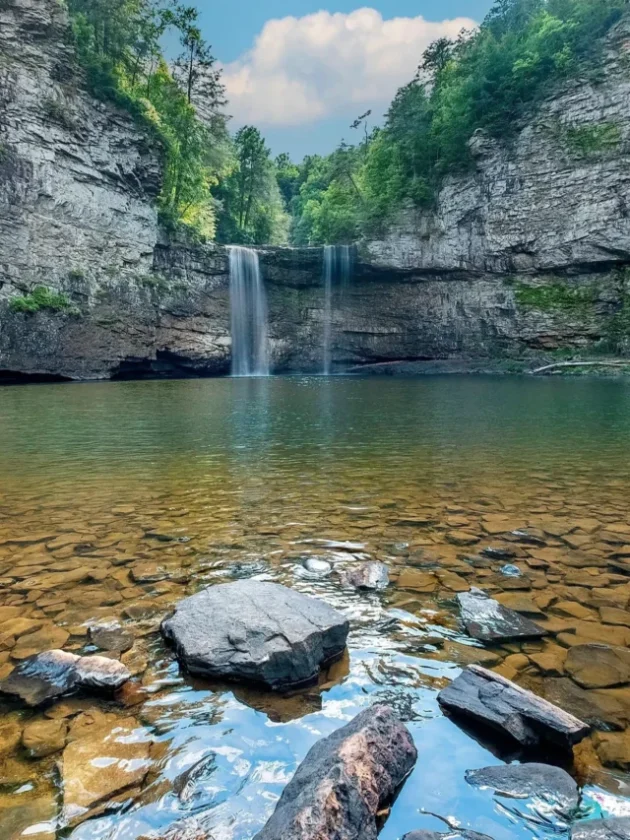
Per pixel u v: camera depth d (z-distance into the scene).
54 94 30.50
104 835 2.03
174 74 50.78
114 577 4.50
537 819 2.09
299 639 3.13
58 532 5.63
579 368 35.06
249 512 6.32
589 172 36.59
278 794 2.27
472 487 7.46
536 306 39.12
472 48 49.44
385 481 7.82
